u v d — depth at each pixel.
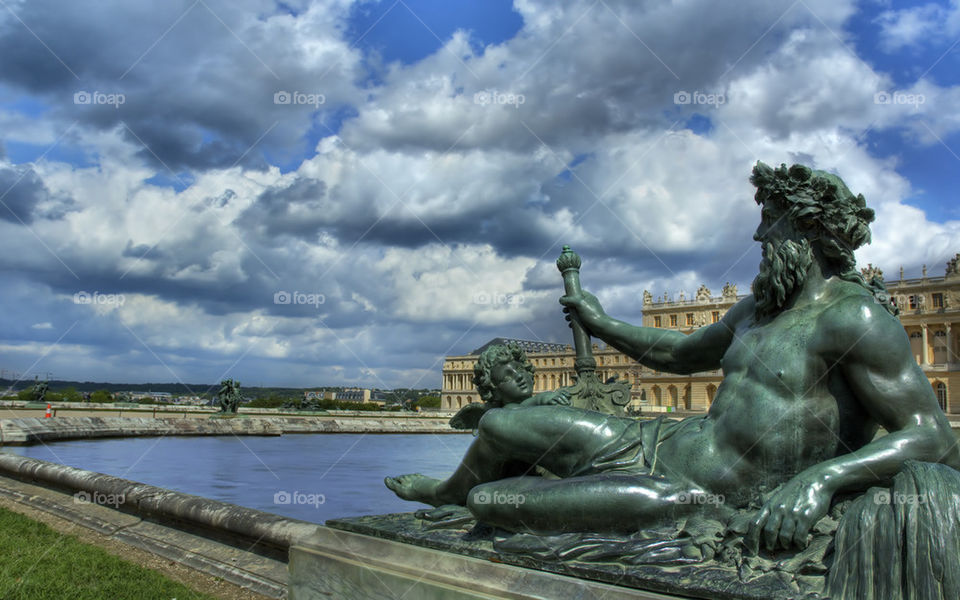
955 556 1.86
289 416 38.00
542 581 2.39
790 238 2.62
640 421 2.88
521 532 2.66
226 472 10.16
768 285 2.66
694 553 2.25
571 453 2.88
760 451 2.46
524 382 3.56
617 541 2.41
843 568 2.00
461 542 2.80
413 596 2.73
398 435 26.98
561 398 3.36
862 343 2.33
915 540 1.92
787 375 2.46
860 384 2.36
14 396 39.12
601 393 3.73
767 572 2.09
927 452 2.23
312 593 3.27
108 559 5.15
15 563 4.94
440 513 3.21
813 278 2.59
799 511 2.13
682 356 3.34
